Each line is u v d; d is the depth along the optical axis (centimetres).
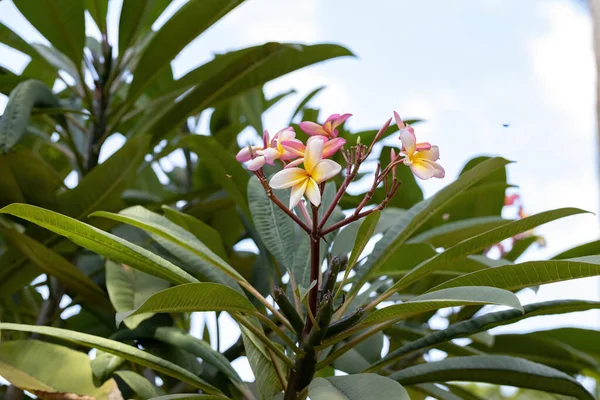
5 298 178
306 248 155
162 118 182
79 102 212
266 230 152
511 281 132
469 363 147
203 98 183
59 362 147
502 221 169
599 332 174
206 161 171
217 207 187
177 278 136
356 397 122
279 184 128
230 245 192
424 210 148
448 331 146
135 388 149
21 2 179
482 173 148
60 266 165
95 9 190
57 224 131
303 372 139
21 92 170
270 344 138
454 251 137
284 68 185
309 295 135
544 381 148
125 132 206
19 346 147
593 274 128
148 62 182
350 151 139
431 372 146
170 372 140
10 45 187
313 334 135
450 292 126
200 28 180
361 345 164
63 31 182
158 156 179
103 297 171
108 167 168
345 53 185
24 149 169
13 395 169
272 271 166
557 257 162
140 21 187
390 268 166
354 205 191
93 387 145
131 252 135
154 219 151
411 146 132
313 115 198
